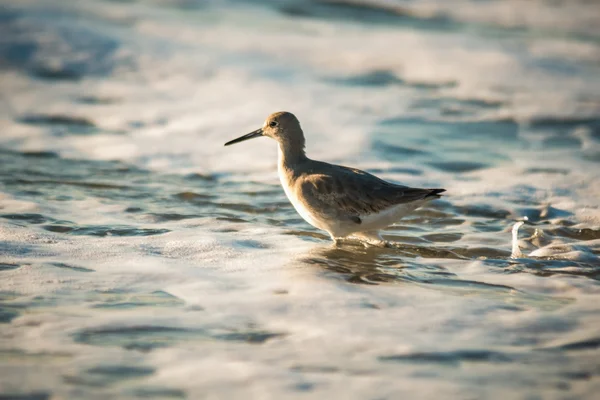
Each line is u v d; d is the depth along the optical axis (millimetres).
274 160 16062
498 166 15836
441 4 34250
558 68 25000
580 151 17125
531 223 12633
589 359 7605
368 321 8484
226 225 12305
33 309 8562
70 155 15922
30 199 13047
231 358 7488
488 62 25266
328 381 7047
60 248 10711
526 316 8727
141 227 11906
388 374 7207
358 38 27875
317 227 11664
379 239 11688
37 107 19312
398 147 16844
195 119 18625
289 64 24125
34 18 25344
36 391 6758
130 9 29453
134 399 6672
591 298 9406
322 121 18547
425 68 24531
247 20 29594
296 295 9234
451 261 10891
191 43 25484
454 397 6781
